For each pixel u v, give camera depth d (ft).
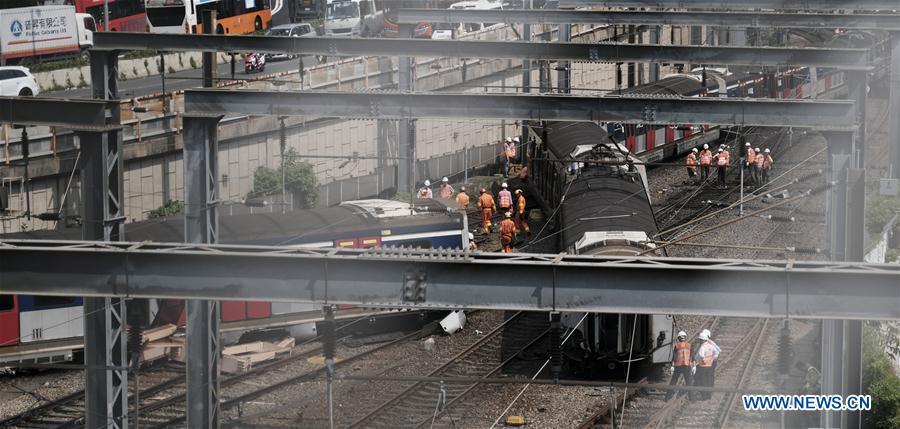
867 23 209.67
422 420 151.74
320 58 312.09
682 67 377.50
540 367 174.19
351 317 188.03
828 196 140.15
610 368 165.58
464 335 191.83
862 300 80.33
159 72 331.98
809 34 353.72
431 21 231.09
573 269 81.30
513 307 81.66
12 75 262.26
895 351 187.52
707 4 216.95
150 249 83.10
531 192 286.25
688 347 160.56
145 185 236.22
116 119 123.54
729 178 304.71
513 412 155.02
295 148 264.11
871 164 316.40
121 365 118.32
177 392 162.61
